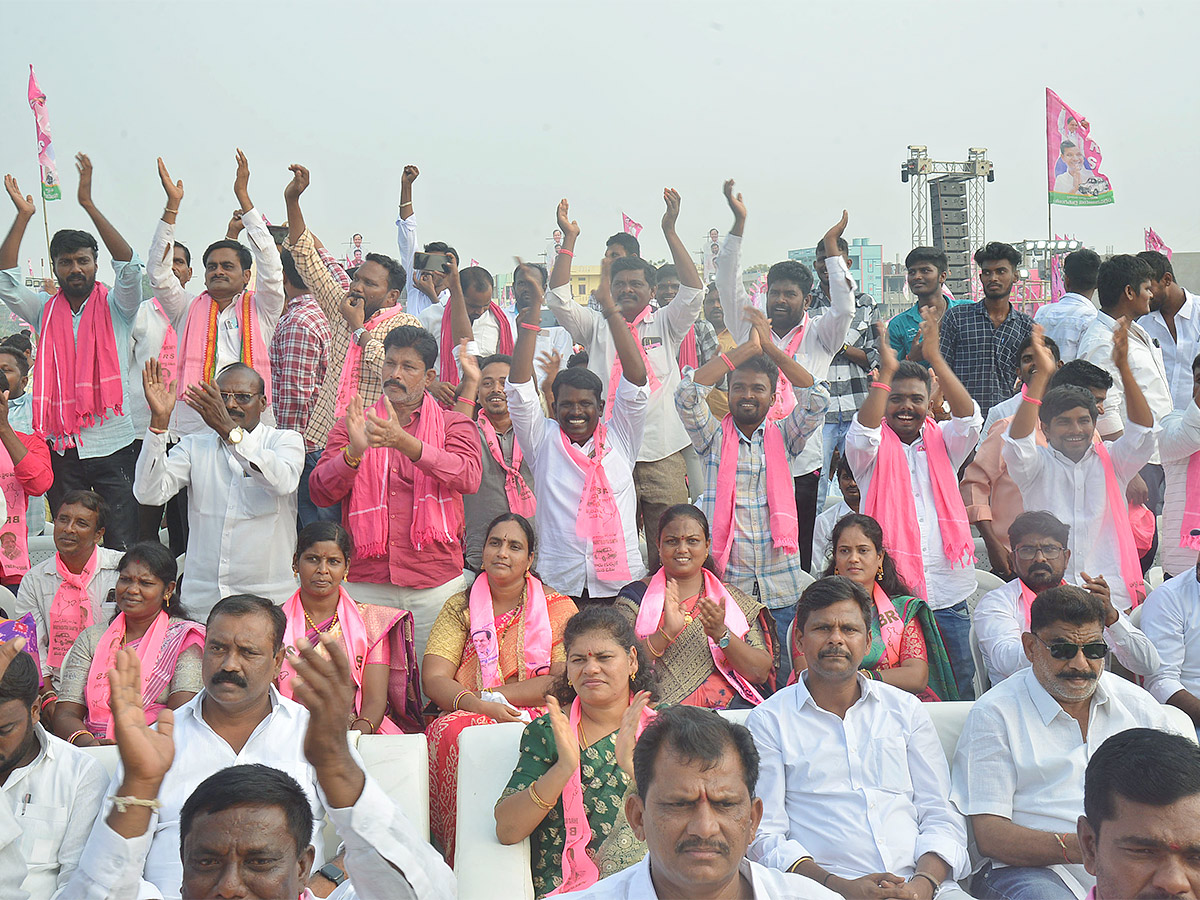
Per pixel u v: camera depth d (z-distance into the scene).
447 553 4.30
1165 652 3.78
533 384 4.50
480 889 2.92
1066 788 3.06
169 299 4.73
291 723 3.08
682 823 1.91
